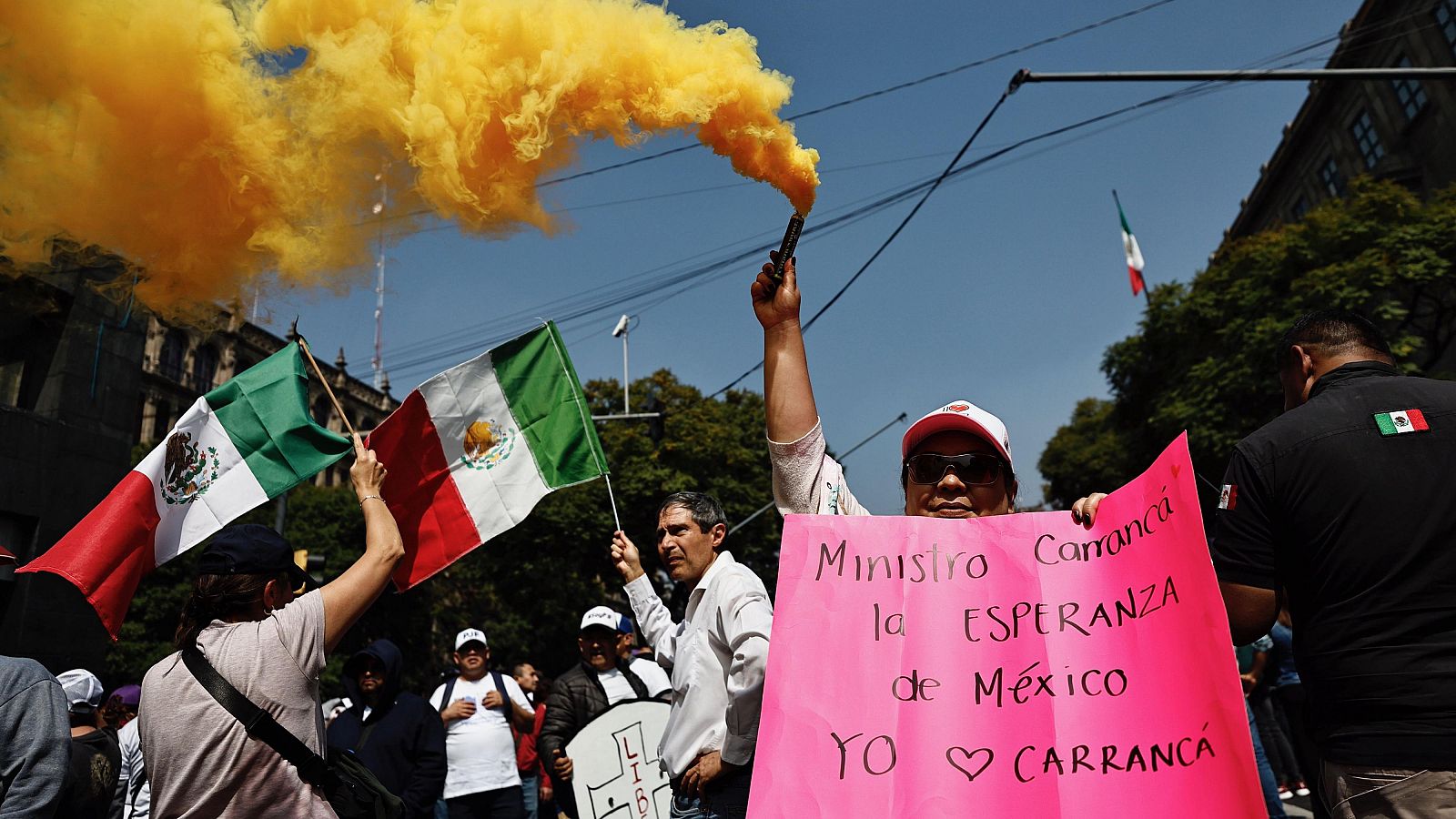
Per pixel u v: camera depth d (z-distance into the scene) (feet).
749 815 5.77
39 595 33.06
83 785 14.14
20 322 34.22
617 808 17.22
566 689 19.17
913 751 5.88
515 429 14.71
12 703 9.64
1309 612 6.16
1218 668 5.37
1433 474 5.88
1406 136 93.30
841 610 6.36
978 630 6.25
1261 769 19.17
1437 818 5.39
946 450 7.63
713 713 10.57
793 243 8.28
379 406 161.17
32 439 33.45
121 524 11.18
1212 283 77.25
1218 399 71.46
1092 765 5.66
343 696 19.30
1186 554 5.73
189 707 7.87
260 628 8.27
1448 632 5.65
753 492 103.04
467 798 19.38
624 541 14.66
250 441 12.40
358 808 8.16
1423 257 65.31
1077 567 6.33
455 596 104.73
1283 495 6.26
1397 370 6.95
